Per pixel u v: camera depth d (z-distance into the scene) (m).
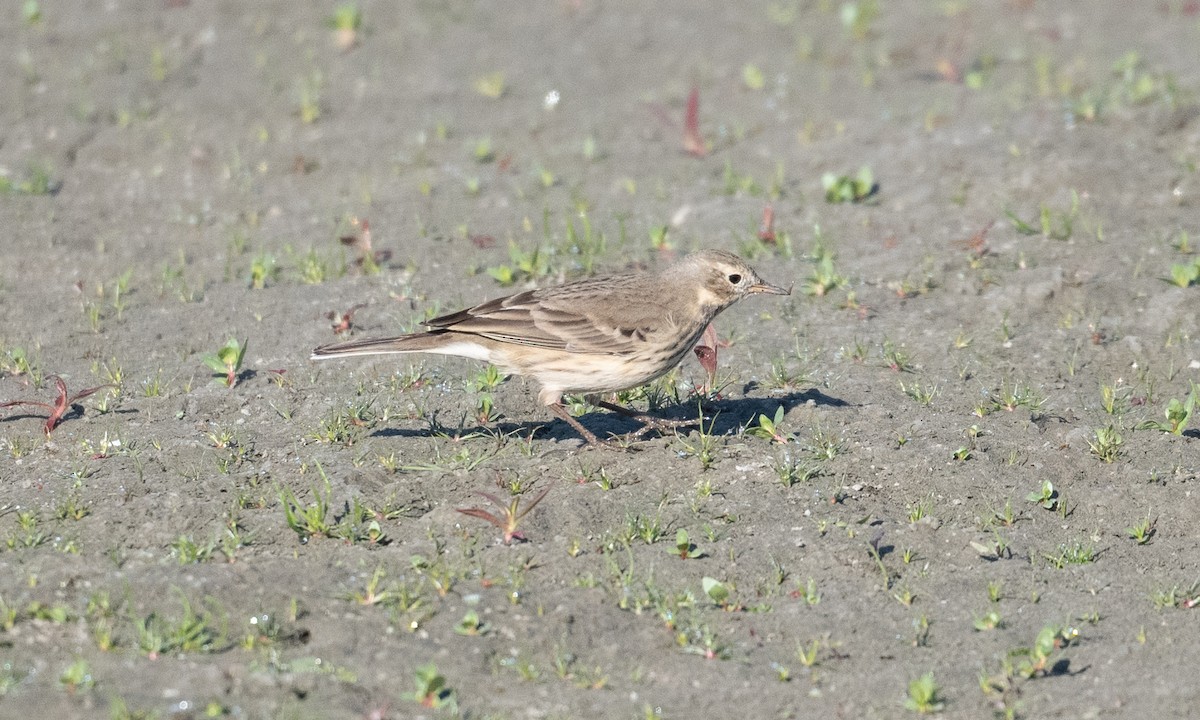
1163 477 11.92
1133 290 15.48
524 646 9.65
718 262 12.31
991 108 20.98
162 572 10.12
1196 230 16.89
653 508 11.39
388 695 9.02
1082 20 25.38
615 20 25.66
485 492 11.55
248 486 11.54
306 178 19.52
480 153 20.06
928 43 24.39
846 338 14.69
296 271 16.56
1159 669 9.50
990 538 11.09
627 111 21.78
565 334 11.92
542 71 23.30
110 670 9.02
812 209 18.14
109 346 14.57
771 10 26.16
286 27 24.72
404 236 17.58
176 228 17.91
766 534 11.05
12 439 12.41
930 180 18.62
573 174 19.59
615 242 17.30
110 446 12.27
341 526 10.88
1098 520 11.41
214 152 20.11
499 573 10.42
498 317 12.02
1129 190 17.91
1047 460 12.12
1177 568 10.80
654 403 13.24
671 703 9.12
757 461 12.04
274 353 14.38
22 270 16.47
